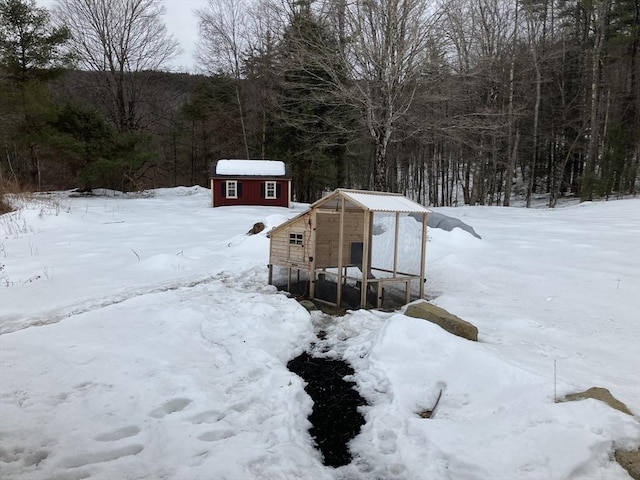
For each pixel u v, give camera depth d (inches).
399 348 199.0
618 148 1032.8
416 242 406.6
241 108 1278.3
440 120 728.3
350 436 148.8
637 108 1078.4
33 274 348.2
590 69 1122.0
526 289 322.3
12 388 160.6
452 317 223.9
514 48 980.6
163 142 1674.5
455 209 920.3
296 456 129.8
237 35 1270.9
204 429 138.9
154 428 139.7
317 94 840.9
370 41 663.8
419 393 169.3
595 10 1053.8
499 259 418.0
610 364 190.2
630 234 539.8
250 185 953.5
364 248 277.9
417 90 685.3
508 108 981.8
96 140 959.6
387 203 289.7
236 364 190.5
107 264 383.9
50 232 540.7
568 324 246.1
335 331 243.6
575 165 1288.1
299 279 346.3
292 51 780.0
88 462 123.1
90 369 177.2
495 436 132.0
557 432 127.8
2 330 231.6
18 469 116.3
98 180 1051.3
